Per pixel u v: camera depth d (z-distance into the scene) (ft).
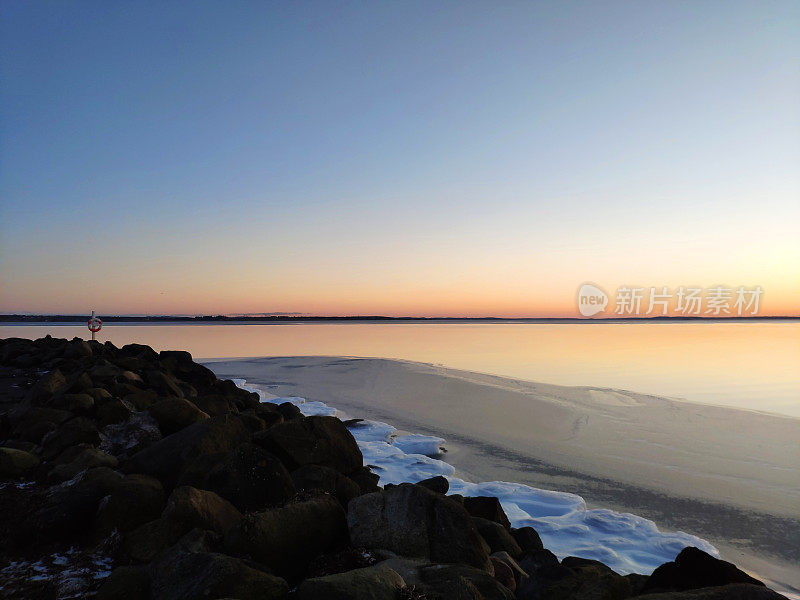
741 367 134.41
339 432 28.22
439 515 19.12
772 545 31.55
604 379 107.24
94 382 40.09
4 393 49.06
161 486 22.03
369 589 14.46
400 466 44.70
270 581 14.99
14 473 25.12
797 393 90.07
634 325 648.38
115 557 18.29
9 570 17.22
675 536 31.71
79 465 25.18
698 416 67.36
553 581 17.53
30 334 255.09
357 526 19.12
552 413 69.21
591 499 38.86
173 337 277.85
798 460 48.65
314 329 478.18
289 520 17.94
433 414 68.44
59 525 19.13
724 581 17.12
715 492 40.14
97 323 86.02
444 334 347.97
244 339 264.72
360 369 117.19
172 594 14.69
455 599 14.87
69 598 15.62
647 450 51.83
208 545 16.98
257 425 28.96
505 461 48.14
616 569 27.17
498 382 96.99
